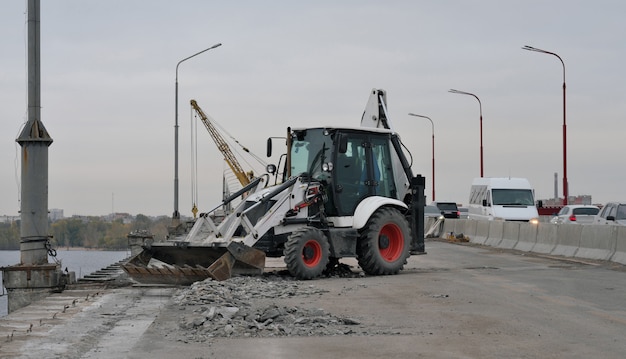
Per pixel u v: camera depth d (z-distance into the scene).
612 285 15.77
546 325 10.82
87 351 9.39
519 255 26.64
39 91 16.75
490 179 40.69
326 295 14.62
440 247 32.62
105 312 13.04
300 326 10.83
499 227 32.94
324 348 9.38
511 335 10.08
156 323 11.38
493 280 17.02
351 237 18.86
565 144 45.00
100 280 18.50
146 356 9.00
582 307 12.57
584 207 39.78
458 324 11.00
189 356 8.98
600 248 23.38
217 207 18.28
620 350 9.07
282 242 18.53
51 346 9.71
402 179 20.42
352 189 19.42
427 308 12.66
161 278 16.92
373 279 17.94
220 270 16.39
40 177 16.69
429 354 8.94
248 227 17.66
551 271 19.41
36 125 16.67
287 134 19.70
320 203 18.98
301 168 19.72
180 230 40.59
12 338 10.30
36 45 16.73
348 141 19.53
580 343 9.50
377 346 9.47
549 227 27.36
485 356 8.79
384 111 21.92
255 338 10.11
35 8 16.72
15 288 16.11
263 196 18.34
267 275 18.58
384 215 19.25
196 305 13.17
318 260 18.08
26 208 16.64
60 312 13.11
